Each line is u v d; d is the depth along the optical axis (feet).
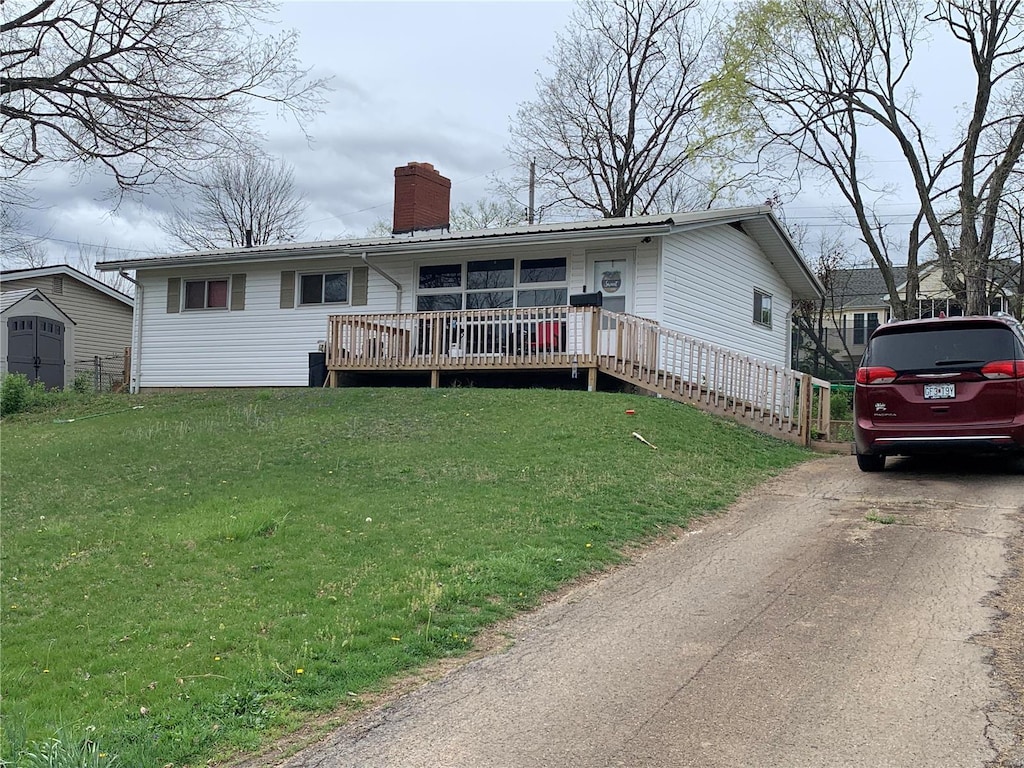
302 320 73.82
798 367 130.11
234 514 31.48
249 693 17.15
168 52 51.03
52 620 22.81
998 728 14.69
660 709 15.93
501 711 16.20
